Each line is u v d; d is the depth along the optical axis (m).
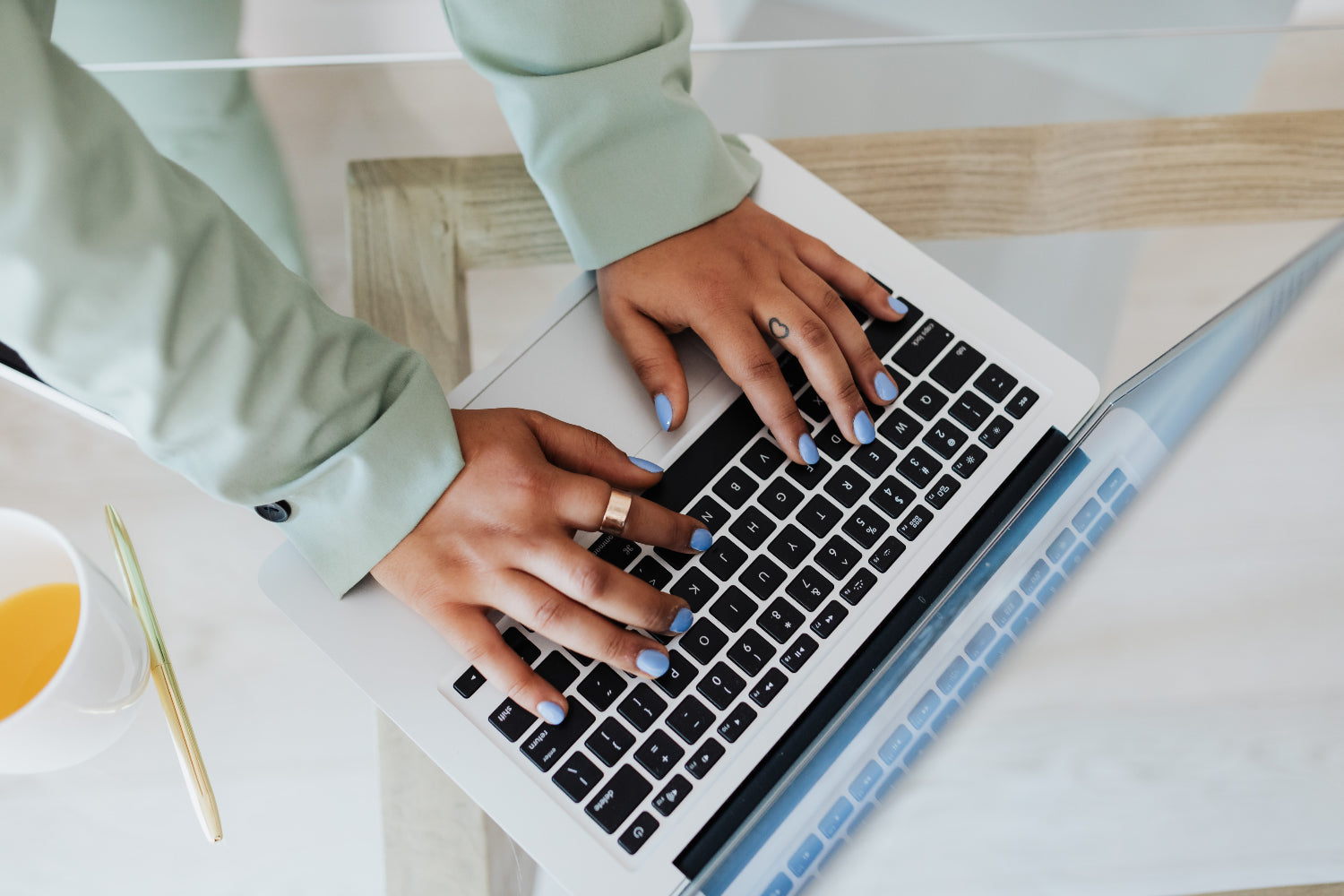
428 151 0.70
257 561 0.61
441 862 0.52
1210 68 0.75
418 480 0.53
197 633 0.59
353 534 0.54
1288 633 0.47
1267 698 0.46
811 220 0.65
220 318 0.46
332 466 0.51
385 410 0.54
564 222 0.63
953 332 0.60
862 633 0.52
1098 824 0.43
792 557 0.54
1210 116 0.73
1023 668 0.47
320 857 0.54
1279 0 0.77
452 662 0.53
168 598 0.60
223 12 0.74
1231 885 0.42
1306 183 0.70
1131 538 0.50
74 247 0.40
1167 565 0.49
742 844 0.44
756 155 0.68
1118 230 0.69
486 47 0.62
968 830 0.43
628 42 0.62
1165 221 0.70
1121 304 0.68
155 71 0.72
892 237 0.64
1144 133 0.72
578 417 0.60
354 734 0.56
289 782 0.55
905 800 0.44
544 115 0.61
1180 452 0.52
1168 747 0.45
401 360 0.55
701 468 0.57
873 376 0.58
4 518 0.50
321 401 0.50
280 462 0.51
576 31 0.60
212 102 0.71
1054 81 0.75
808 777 0.45
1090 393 0.58
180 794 0.55
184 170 0.50
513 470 0.54
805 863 0.43
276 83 0.73
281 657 0.59
